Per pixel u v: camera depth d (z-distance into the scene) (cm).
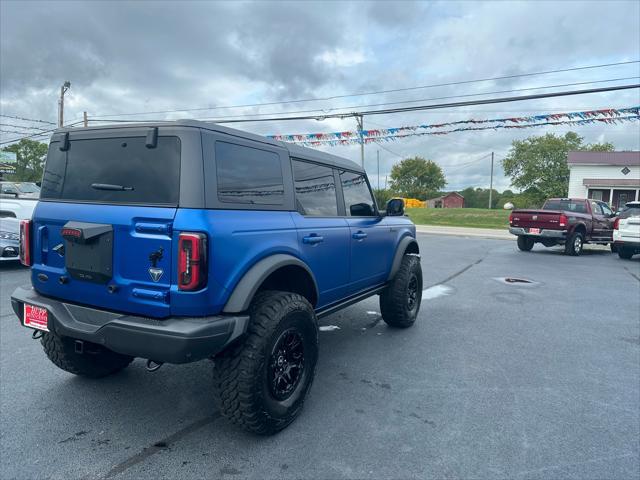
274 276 332
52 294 308
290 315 294
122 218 267
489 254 1359
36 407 330
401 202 490
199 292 253
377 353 460
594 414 334
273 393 291
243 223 283
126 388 364
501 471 261
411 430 307
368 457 274
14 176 5853
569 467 266
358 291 454
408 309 541
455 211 3512
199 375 392
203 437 294
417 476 256
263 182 314
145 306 263
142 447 281
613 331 553
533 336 527
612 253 1534
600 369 425
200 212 256
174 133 264
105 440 288
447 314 624
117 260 270
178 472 256
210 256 255
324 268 373
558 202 1517
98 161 288
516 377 402
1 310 582
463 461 271
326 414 328
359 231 430
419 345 487
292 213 340
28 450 275
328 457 273
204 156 265
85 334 272
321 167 394
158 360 254
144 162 271
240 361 272
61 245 298
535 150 5003
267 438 294
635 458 277
